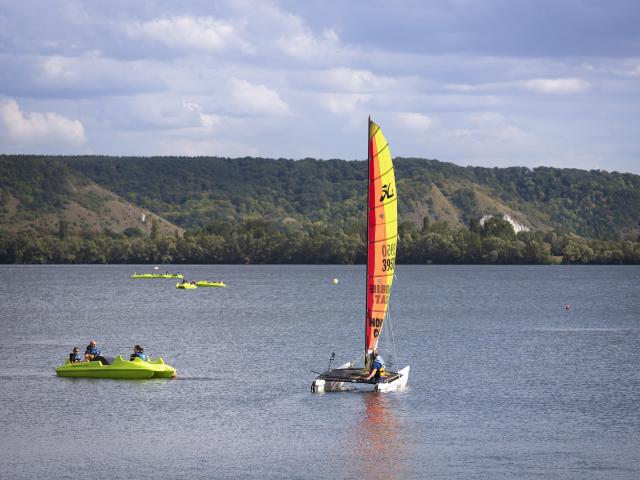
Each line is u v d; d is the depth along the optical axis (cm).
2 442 8019
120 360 11481
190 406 9594
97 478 6981
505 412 9338
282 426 8650
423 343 15988
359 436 8275
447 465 7350
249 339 16625
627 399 10081
